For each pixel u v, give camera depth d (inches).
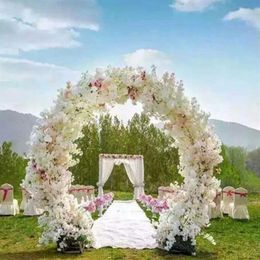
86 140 1254.9
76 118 352.2
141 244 377.1
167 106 348.5
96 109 358.6
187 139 353.4
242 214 591.2
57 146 343.9
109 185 1277.1
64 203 342.6
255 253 351.9
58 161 346.0
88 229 350.9
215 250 360.5
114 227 502.3
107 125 1280.8
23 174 1163.9
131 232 456.1
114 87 352.5
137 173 904.3
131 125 1291.8
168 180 1227.9
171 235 342.0
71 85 352.5
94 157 1248.8
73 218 346.9
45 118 348.8
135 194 903.1
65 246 337.7
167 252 344.5
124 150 1261.1
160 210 569.9
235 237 432.8
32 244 374.9
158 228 360.8
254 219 594.2
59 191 341.1
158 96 351.3
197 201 343.0
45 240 338.0
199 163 346.9
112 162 856.3
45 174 339.9
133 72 358.9
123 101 362.0
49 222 340.2
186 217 344.8
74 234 339.6
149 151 1249.4
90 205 525.3
